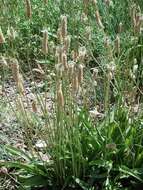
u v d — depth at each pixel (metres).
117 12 4.43
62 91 2.66
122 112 3.11
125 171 2.80
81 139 2.94
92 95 3.74
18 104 2.99
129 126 3.01
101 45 4.05
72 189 2.86
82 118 2.97
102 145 2.89
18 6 4.84
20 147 3.26
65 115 2.69
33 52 4.47
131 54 4.09
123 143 2.88
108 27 4.27
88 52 3.96
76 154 2.81
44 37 2.54
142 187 2.86
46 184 2.89
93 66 4.20
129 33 3.96
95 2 3.02
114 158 2.92
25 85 4.08
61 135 2.72
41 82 4.12
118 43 2.96
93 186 2.82
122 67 3.78
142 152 2.89
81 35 3.99
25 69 4.37
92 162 2.82
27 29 4.59
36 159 3.03
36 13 4.78
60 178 2.87
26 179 2.90
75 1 4.29
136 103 3.75
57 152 2.75
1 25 4.37
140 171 2.83
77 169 2.84
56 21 4.64
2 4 4.41
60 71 2.49
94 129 3.00
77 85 2.52
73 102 2.72
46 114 2.77
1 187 2.96
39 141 3.27
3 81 3.78
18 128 3.44
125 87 3.33
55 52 2.69
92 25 4.19
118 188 2.79
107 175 2.81
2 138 3.28
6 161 2.92
